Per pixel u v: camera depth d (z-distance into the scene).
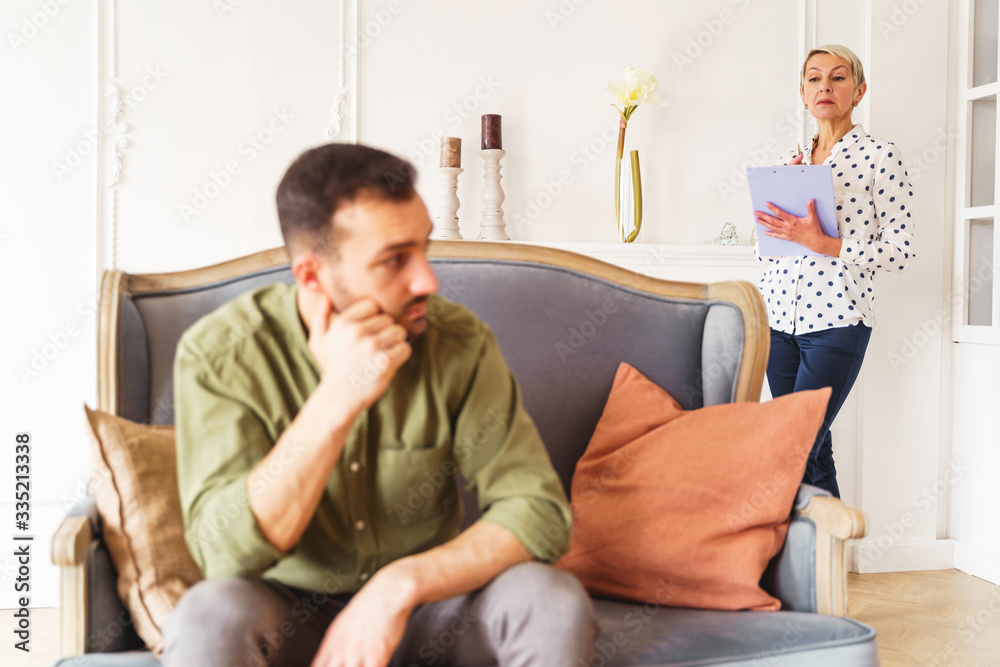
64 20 2.62
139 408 1.38
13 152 2.60
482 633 0.96
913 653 2.21
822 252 2.31
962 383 2.97
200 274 1.49
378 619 0.90
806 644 1.15
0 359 2.62
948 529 3.05
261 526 0.95
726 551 1.31
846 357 2.47
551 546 1.03
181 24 2.70
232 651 0.86
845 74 2.48
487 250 1.59
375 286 0.99
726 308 1.58
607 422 1.49
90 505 1.19
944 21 2.95
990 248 2.87
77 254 2.65
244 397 1.03
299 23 2.77
